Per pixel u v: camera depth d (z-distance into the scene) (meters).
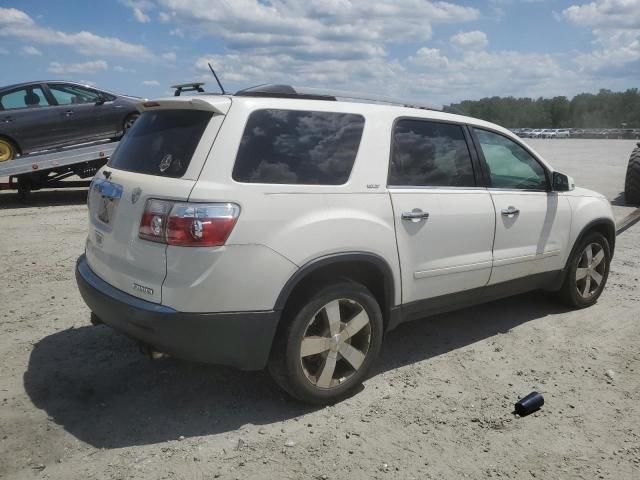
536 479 2.94
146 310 3.11
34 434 3.21
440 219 3.96
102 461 2.99
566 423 3.46
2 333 4.61
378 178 3.67
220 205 3.05
